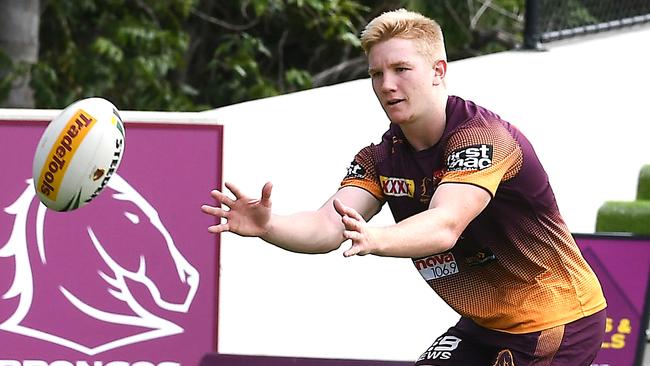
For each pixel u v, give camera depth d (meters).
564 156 24.56
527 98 24.91
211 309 18.80
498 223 13.16
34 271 18.77
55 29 40.72
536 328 13.46
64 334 18.83
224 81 45.06
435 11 44.03
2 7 36.84
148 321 18.83
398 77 12.66
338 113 22.88
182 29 44.34
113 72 39.34
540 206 13.22
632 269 19.31
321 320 21.75
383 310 21.78
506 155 12.65
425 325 21.78
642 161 24.78
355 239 11.30
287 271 21.77
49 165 12.99
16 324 18.81
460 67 25.86
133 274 18.77
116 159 13.32
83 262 18.80
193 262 18.77
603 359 19.42
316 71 47.25
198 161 18.62
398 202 13.56
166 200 18.67
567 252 13.52
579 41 28.98
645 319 19.27
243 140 22.39
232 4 44.56
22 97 37.12
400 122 12.80
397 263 21.80
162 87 40.69
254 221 12.34
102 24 40.44
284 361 19.03
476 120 12.87
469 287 13.70
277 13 44.03
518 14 45.25
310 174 22.39
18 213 18.70
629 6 30.64
